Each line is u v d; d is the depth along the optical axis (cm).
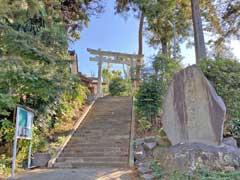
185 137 625
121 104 1292
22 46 575
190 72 655
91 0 1491
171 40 1791
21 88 637
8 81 575
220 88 752
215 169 536
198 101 631
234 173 504
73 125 1047
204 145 584
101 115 1150
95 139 898
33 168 727
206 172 512
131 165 693
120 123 1023
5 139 807
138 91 1030
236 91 745
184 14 1659
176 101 657
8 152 781
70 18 1368
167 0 1489
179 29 1753
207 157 550
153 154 696
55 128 995
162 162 612
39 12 752
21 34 586
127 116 1096
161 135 785
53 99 948
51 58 617
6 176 614
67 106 1074
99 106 1299
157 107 952
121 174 605
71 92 723
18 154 755
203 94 630
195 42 1163
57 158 786
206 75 774
